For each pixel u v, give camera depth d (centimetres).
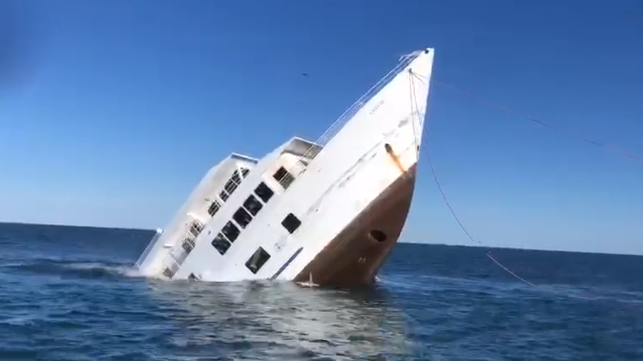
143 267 4247
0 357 1705
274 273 3197
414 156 2992
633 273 8481
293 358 1744
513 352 2042
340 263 3150
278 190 3150
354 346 1930
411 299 3269
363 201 3033
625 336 2438
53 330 2102
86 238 14950
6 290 3212
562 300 3800
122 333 2062
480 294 3919
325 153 3062
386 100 3009
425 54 2981
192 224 3688
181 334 2052
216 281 3391
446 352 1948
